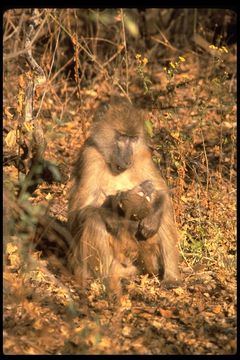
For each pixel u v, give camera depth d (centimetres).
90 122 1875
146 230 1134
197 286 1138
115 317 990
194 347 923
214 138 1825
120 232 1143
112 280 1098
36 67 1385
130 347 914
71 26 2089
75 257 1145
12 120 1633
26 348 898
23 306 984
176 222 1355
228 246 1303
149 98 2047
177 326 985
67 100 1914
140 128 1193
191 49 2541
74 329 945
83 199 1171
